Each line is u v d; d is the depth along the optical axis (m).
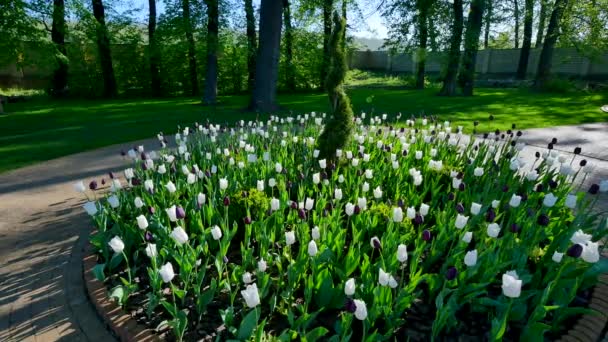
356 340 2.86
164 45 21.92
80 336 3.00
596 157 8.42
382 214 4.07
